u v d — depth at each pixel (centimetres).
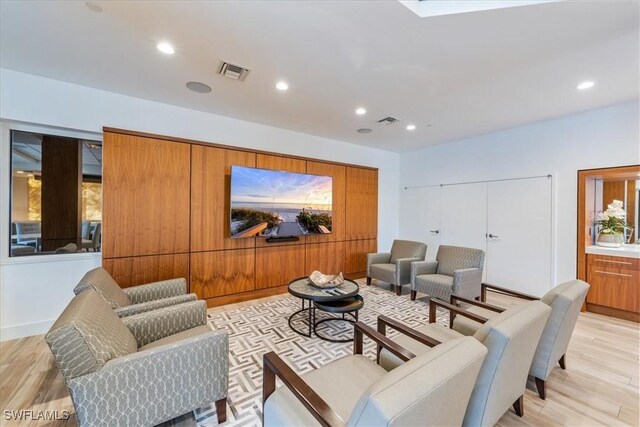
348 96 304
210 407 173
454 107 334
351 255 499
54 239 289
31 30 195
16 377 200
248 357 231
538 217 389
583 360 230
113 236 289
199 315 209
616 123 324
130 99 308
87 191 305
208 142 349
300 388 112
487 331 126
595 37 197
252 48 215
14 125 266
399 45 209
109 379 126
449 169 501
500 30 190
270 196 391
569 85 274
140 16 179
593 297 339
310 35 198
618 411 173
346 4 166
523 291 403
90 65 244
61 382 194
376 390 76
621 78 259
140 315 187
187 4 168
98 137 303
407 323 306
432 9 177
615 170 324
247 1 165
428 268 391
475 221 463
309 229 433
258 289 390
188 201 334
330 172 470
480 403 127
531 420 165
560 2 162
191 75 260
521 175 407
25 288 268
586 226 350
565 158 364
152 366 136
